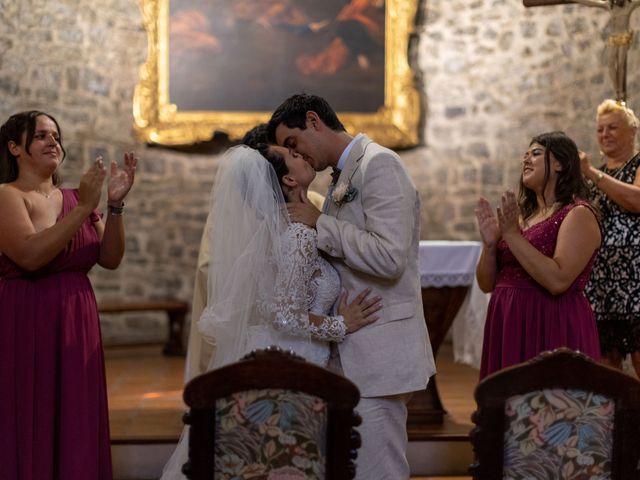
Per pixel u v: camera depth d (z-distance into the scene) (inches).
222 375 79.7
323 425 80.4
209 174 319.0
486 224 132.0
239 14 313.9
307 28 315.9
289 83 316.2
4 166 125.3
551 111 305.1
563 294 124.6
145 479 157.8
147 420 176.4
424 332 106.3
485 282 134.1
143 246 313.3
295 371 79.7
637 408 79.0
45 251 115.6
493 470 79.5
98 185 118.0
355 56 316.5
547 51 304.8
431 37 318.7
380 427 101.5
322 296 103.5
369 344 101.8
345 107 317.1
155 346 311.0
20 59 292.5
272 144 112.3
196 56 313.0
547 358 79.2
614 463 79.5
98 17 305.7
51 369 120.1
